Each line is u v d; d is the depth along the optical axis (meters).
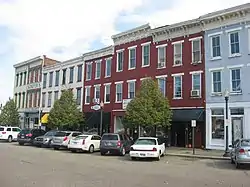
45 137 29.97
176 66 30.36
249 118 24.77
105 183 10.49
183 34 30.20
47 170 13.62
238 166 15.86
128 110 27.89
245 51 25.66
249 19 25.61
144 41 33.84
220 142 26.25
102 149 22.89
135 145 19.84
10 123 48.84
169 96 30.50
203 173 13.64
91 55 40.47
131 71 34.72
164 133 30.20
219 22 27.45
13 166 14.70
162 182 10.93
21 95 53.78
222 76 26.89
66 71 44.25
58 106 37.50
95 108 38.19
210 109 27.27
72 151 26.06
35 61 50.94
